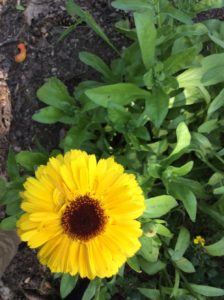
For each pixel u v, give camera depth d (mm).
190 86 217
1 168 262
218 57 212
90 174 172
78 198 176
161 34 214
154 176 203
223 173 222
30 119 259
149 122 236
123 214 172
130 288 246
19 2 273
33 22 267
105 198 174
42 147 250
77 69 256
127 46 256
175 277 230
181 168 201
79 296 252
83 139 216
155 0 211
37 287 260
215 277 240
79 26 261
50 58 261
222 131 234
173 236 242
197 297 224
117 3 211
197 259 238
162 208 201
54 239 176
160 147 222
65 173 170
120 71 229
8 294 261
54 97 222
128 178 173
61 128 255
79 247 177
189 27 213
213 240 241
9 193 215
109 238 175
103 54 256
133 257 212
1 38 271
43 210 172
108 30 260
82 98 220
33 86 260
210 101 226
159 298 230
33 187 172
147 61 201
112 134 232
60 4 267
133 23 260
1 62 268
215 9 262
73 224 175
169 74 203
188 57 198
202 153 222
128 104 222
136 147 212
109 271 174
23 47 266
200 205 229
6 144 262
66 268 174
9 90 264
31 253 263
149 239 208
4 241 250
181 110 230
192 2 225
